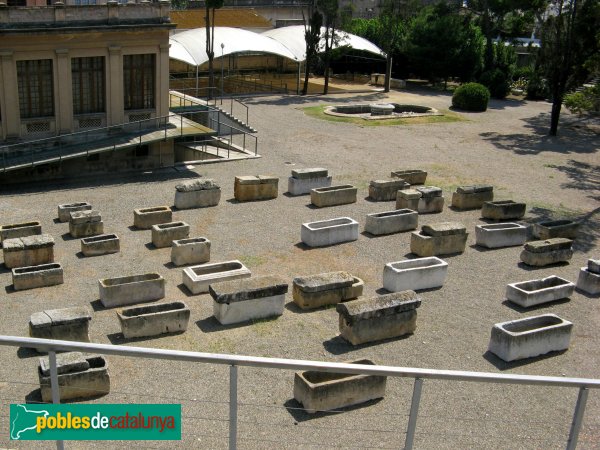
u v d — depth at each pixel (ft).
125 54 94.32
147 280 51.96
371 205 81.51
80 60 91.81
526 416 38.29
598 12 119.85
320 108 147.95
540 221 78.64
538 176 100.73
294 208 79.15
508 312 53.57
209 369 41.70
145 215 69.21
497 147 119.65
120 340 45.75
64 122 91.91
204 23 192.95
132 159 94.68
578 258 67.67
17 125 88.74
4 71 86.07
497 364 45.16
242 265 56.80
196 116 120.98
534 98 180.75
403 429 35.91
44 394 36.63
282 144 114.21
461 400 39.58
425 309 53.26
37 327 41.83
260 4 221.46
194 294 53.83
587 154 117.08
